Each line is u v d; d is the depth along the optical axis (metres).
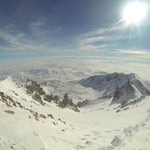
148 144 13.65
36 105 52.69
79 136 23.80
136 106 60.78
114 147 15.84
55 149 15.84
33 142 14.66
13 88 58.56
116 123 34.88
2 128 14.55
